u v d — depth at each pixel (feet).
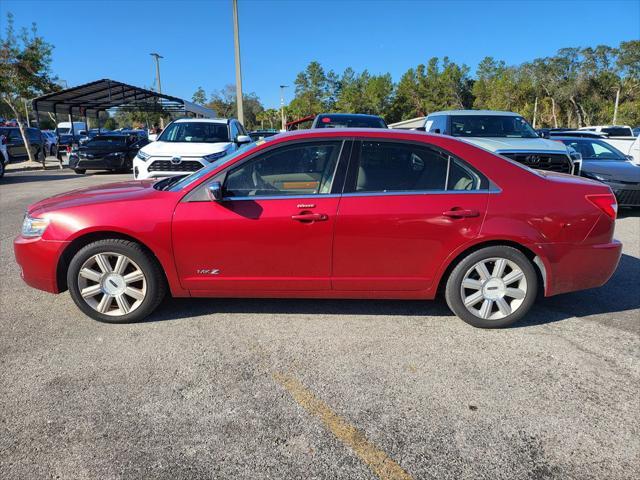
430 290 12.57
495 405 9.43
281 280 12.46
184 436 8.49
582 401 9.59
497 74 260.21
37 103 62.90
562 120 227.20
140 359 11.11
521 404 9.47
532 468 7.80
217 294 12.76
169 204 12.28
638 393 9.89
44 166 66.85
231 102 205.87
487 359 11.21
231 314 13.61
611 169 28.35
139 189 13.64
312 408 9.30
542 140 27.63
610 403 9.53
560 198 12.26
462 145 12.44
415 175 12.30
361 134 12.40
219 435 8.52
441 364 10.96
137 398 9.58
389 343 11.96
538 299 15.02
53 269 12.59
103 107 75.97
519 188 12.25
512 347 11.80
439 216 11.98
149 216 12.15
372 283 12.46
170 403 9.43
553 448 8.25
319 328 12.77
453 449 8.21
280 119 272.10
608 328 12.91
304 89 253.24
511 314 12.63
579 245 12.37
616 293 15.51
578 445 8.34
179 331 12.55
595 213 12.36
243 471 7.69
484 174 12.28
